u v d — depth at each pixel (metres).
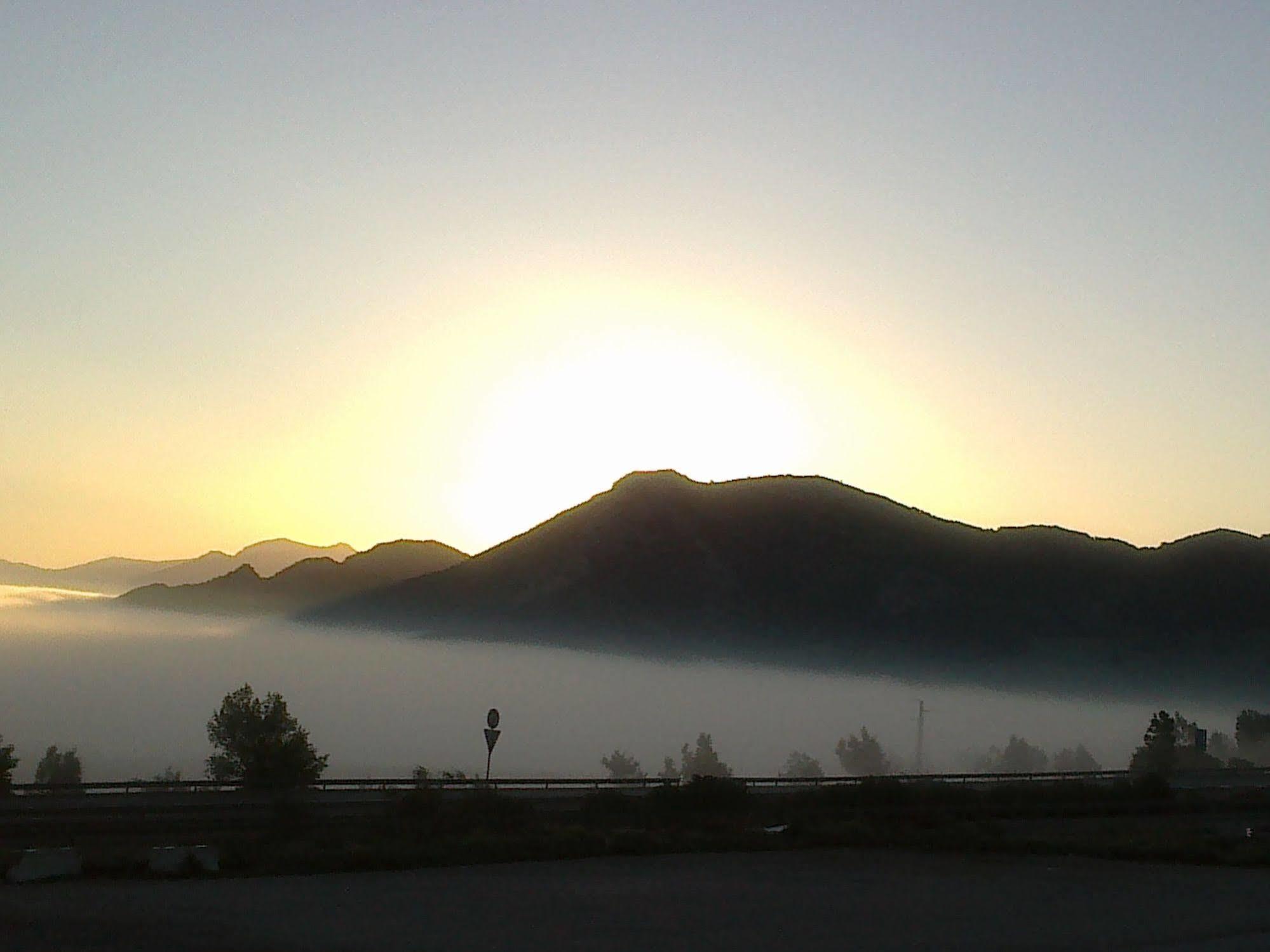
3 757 52.06
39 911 19.11
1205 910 22.27
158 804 39.41
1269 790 53.28
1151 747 83.81
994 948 18.09
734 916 20.44
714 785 40.47
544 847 28.14
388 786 45.34
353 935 17.80
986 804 43.38
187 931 17.70
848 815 38.81
